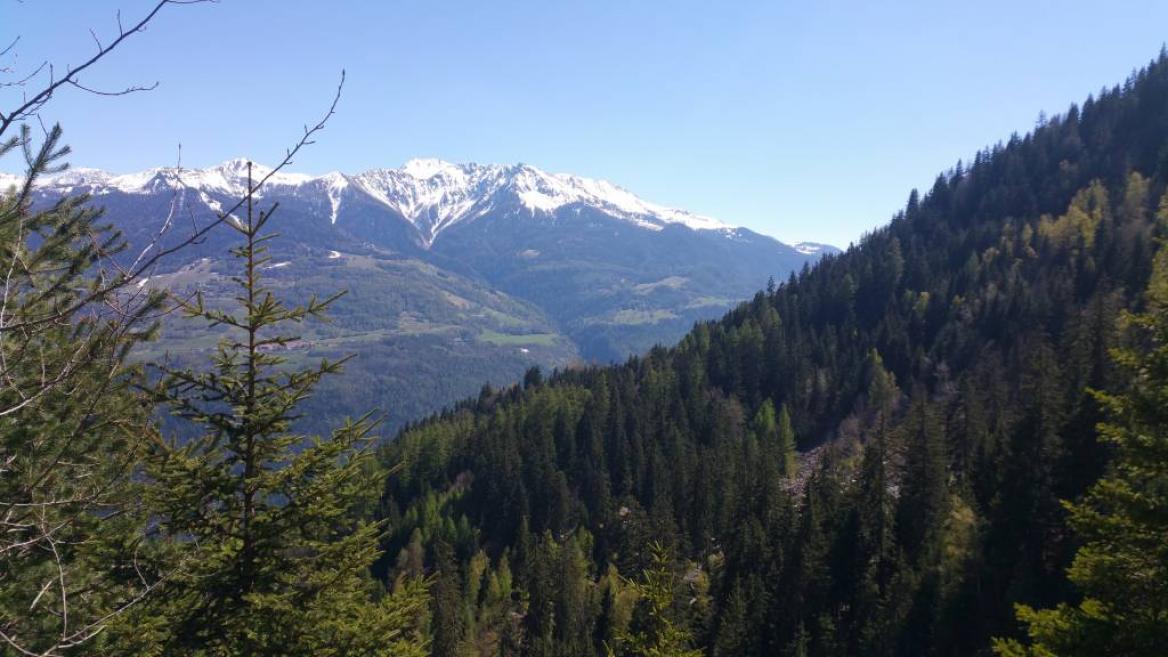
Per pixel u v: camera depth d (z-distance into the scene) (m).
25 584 9.43
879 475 58.69
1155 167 142.00
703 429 106.75
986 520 50.59
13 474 8.88
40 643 9.17
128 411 10.37
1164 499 12.40
